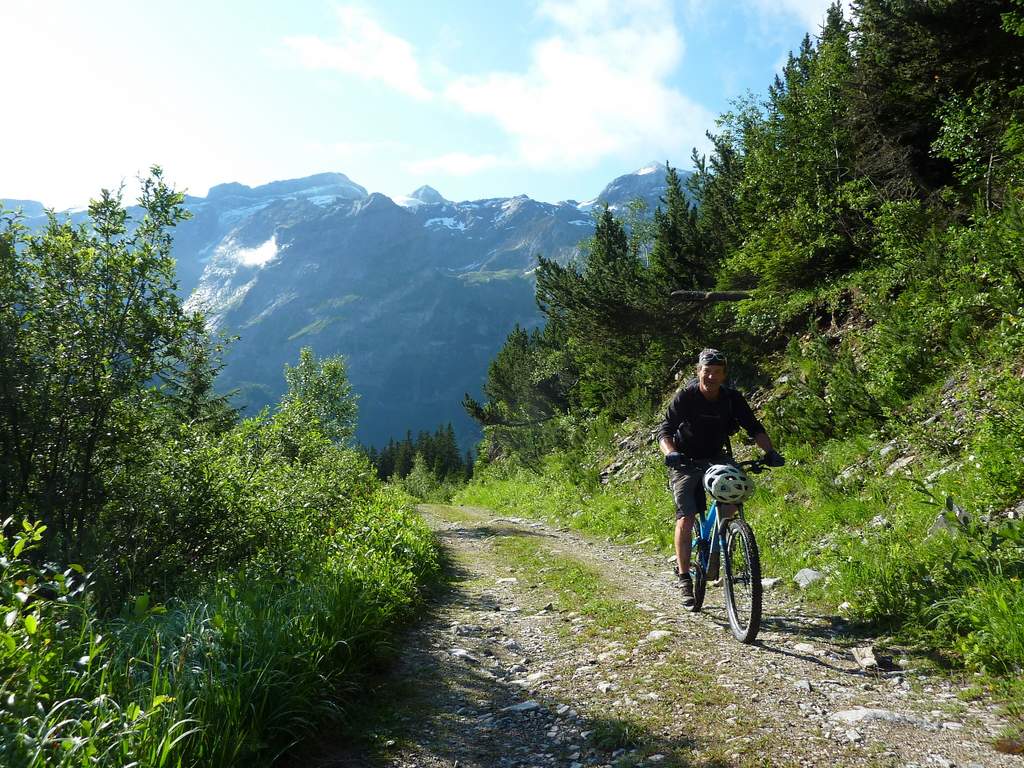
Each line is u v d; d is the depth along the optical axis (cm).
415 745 320
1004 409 597
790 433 1066
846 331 1175
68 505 604
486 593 726
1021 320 688
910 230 1102
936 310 888
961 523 511
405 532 892
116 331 615
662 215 1941
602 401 2450
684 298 1612
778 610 545
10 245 573
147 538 628
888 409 864
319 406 3177
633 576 765
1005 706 319
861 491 766
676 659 427
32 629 258
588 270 1955
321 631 412
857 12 1330
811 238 1307
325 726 337
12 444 586
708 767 280
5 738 216
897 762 273
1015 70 1183
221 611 382
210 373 742
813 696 354
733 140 1686
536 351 3216
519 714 360
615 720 338
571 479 1831
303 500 858
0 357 575
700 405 533
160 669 306
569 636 517
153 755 241
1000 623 376
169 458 648
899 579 497
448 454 8819
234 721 290
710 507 537
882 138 1345
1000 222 828
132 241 624
